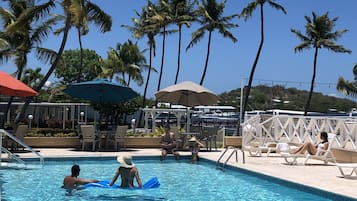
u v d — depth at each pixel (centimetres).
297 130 1653
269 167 1248
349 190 889
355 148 1318
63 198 893
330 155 1310
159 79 4331
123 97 1767
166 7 4284
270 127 1755
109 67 4506
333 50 4697
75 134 1784
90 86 1692
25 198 891
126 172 998
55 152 1544
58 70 5494
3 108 2988
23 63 2473
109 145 1705
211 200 904
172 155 1543
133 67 4506
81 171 1265
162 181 1122
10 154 1321
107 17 2059
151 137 1789
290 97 6353
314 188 927
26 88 1297
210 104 1905
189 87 1728
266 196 944
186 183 1097
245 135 1692
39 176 1151
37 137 1689
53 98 3888
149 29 4359
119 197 909
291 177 1063
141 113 2503
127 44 4631
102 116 1986
